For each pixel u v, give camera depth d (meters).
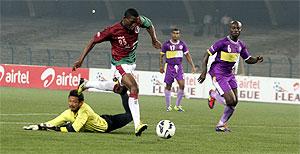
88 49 33.81
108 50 139.12
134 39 33.78
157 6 166.12
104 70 89.94
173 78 59.25
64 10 173.25
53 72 92.94
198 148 29.41
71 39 155.38
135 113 32.84
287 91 81.56
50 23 167.50
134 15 33.06
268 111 64.12
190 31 154.25
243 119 50.97
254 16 156.38
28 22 169.50
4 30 163.50
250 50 141.12
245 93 83.62
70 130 33.28
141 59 132.88
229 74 39.09
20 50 139.62
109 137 32.03
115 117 34.34
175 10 164.75
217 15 153.00
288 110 67.50
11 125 37.19
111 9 165.88
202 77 39.50
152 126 40.72
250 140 33.84
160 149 28.48
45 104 60.41
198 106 68.00
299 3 152.88
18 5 176.88
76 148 27.58
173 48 59.28
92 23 166.38
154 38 34.44
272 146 31.44
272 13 153.12
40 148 27.14
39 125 33.69
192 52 141.00
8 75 95.94
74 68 33.97
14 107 54.69
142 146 29.25
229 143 31.98
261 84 82.81
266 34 150.00
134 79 33.53
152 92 87.94
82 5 171.62
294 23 154.50
